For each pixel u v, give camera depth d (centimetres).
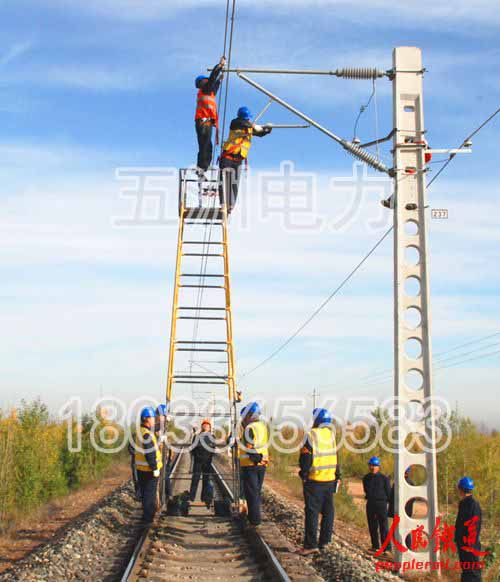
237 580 1013
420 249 1172
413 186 1190
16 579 1009
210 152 1633
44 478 2308
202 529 1445
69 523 1731
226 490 2088
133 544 1264
